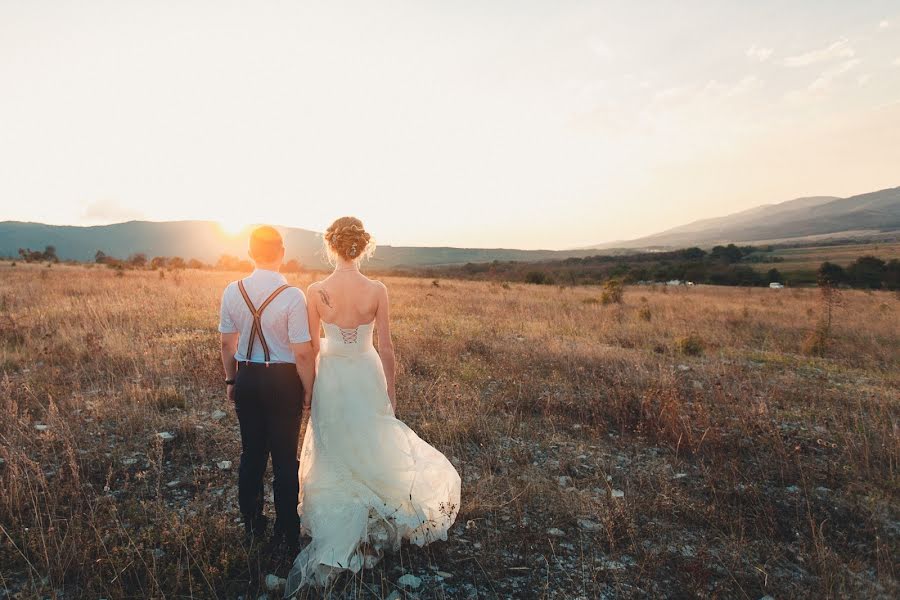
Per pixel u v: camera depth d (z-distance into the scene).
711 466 4.55
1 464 3.93
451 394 6.09
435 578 2.87
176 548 2.90
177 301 13.73
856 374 8.72
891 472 4.34
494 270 58.31
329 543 2.79
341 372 3.09
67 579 2.70
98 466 4.02
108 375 6.57
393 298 18.55
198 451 4.40
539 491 3.93
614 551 3.23
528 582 2.90
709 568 3.06
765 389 7.24
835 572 3.04
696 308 18.67
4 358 7.01
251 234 2.96
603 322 13.66
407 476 3.16
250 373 2.89
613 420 5.72
